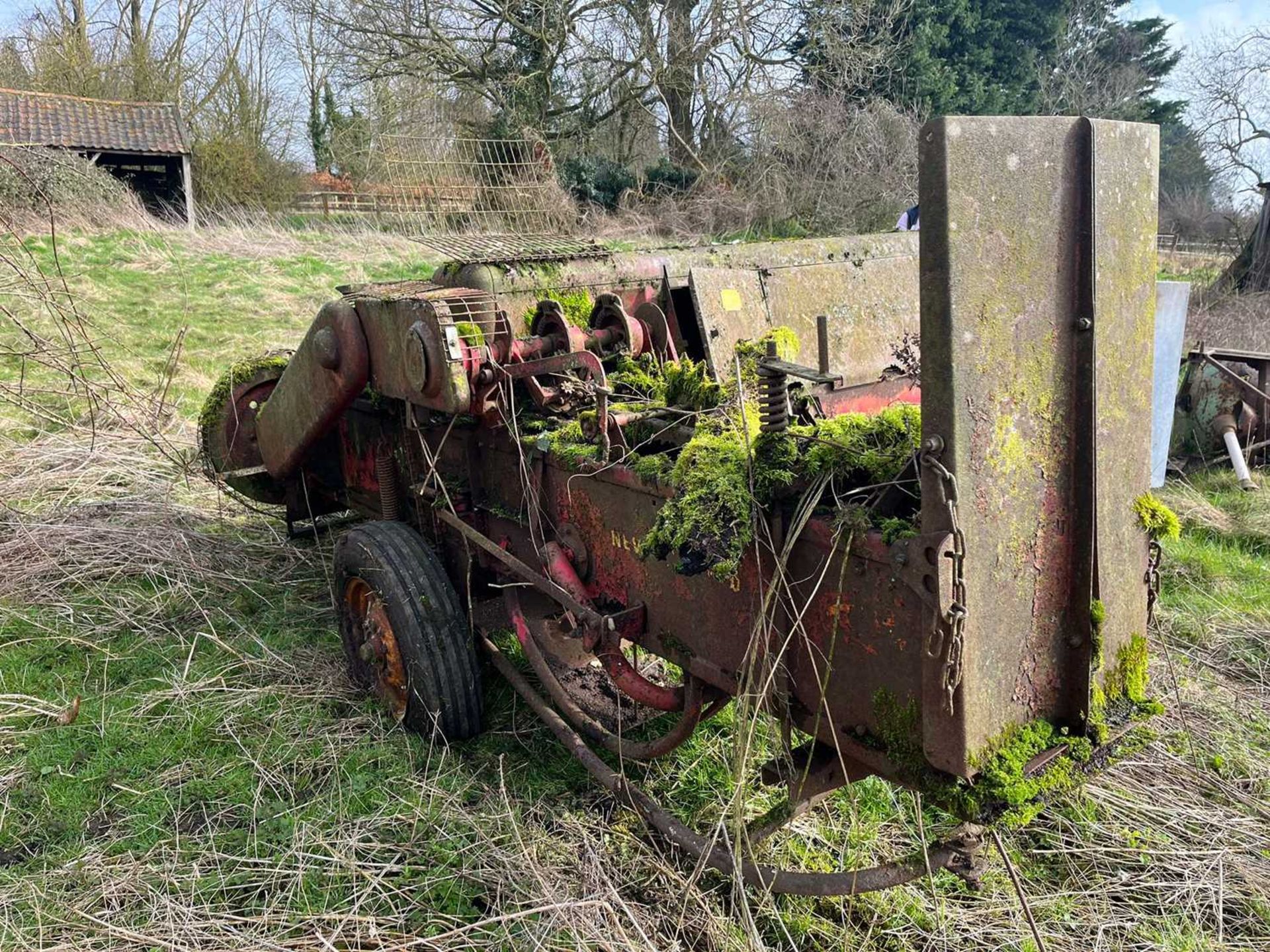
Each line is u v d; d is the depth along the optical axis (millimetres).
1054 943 2604
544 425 3000
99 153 20531
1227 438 6543
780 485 2152
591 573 2875
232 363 8938
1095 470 1968
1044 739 2018
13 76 26234
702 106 21359
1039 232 1846
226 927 2639
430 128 19531
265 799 3188
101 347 8828
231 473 4895
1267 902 2756
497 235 4363
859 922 2684
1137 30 30312
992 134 1741
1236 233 15430
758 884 2576
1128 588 2139
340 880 2812
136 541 5133
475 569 3580
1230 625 4469
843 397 3506
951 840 2133
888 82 21578
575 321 3467
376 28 20547
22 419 6953
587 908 2639
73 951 2555
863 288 3918
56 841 3004
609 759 3258
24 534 5086
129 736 3531
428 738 3400
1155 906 2764
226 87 27750
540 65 20625
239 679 3922
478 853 2898
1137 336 2062
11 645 4199
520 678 3332
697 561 2193
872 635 2037
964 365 1757
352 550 3473
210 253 14266
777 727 2684
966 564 1825
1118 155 1941
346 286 3891
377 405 3682
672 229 18203
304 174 25609
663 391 2816
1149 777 3328
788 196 18453
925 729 1936
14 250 9992
